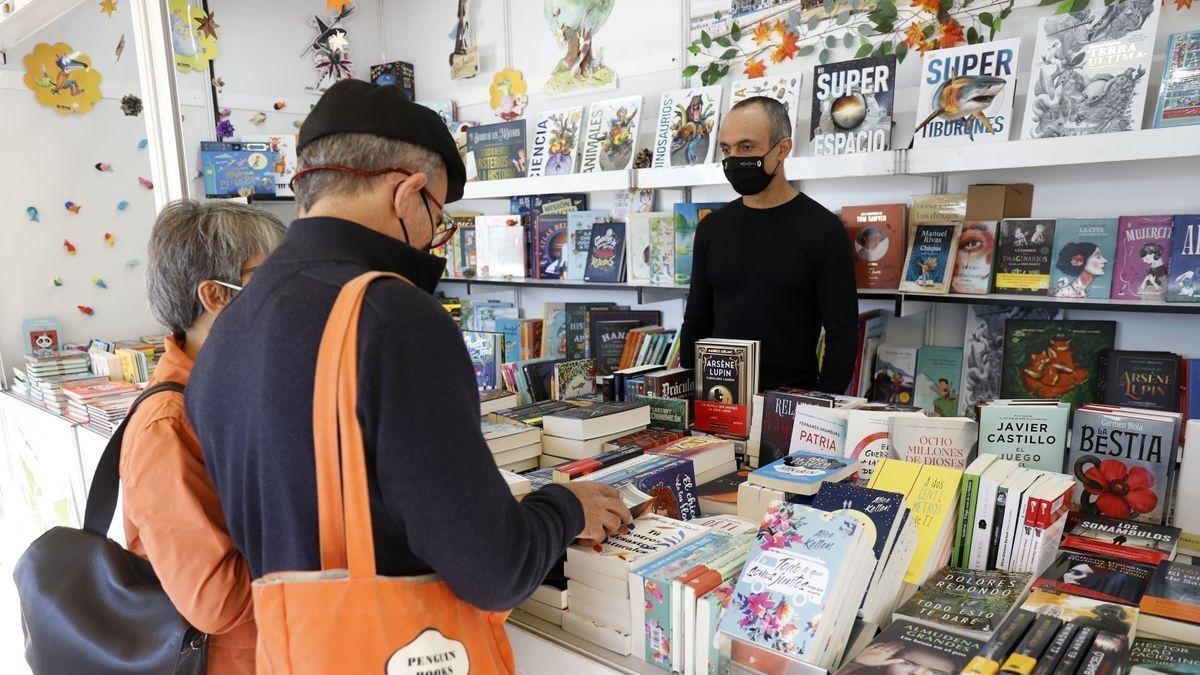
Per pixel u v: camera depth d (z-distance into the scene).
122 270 4.14
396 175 0.91
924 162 2.27
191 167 4.01
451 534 0.78
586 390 2.33
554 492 1.00
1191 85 2.07
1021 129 2.34
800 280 2.40
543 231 3.68
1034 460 1.34
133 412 1.23
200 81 4.00
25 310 3.86
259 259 1.37
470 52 4.16
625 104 3.37
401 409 0.76
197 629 1.19
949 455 1.40
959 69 2.43
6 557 3.69
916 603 1.08
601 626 1.17
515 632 1.26
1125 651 0.88
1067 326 2.39
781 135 2.33
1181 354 2.34
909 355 2.77
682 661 1.07
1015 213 2.54
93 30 3.91
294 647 0.80
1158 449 1.27
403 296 0.80
